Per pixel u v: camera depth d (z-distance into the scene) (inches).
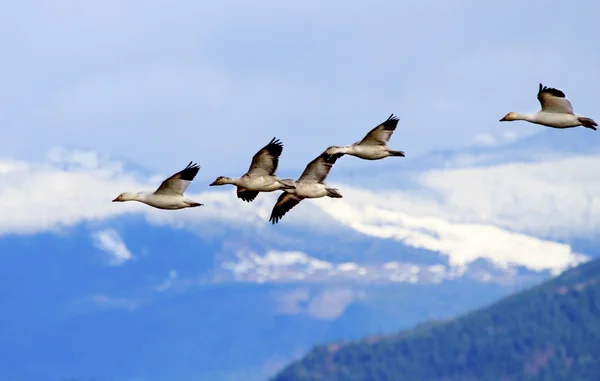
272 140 2050.9
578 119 1972.2
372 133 2116.1
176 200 1961.1
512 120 1995.6
